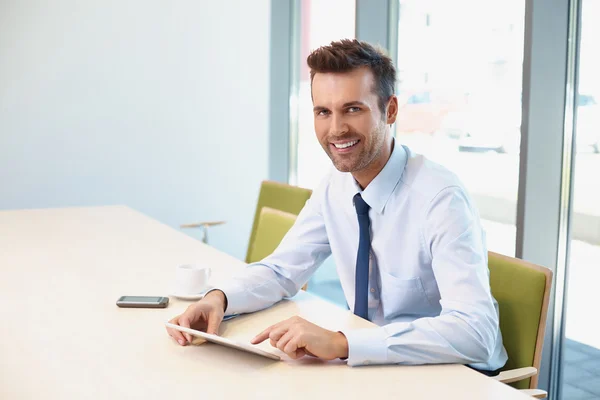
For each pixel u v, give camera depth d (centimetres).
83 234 266
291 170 511
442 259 153
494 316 145
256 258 262
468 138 328
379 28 380
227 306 164
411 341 135
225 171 485
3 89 413
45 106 425
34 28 416
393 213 170
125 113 448
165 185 467
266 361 137
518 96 295
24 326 155
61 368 131
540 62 275
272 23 486
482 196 320
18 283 192
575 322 285
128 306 171
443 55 342
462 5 327
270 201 323
